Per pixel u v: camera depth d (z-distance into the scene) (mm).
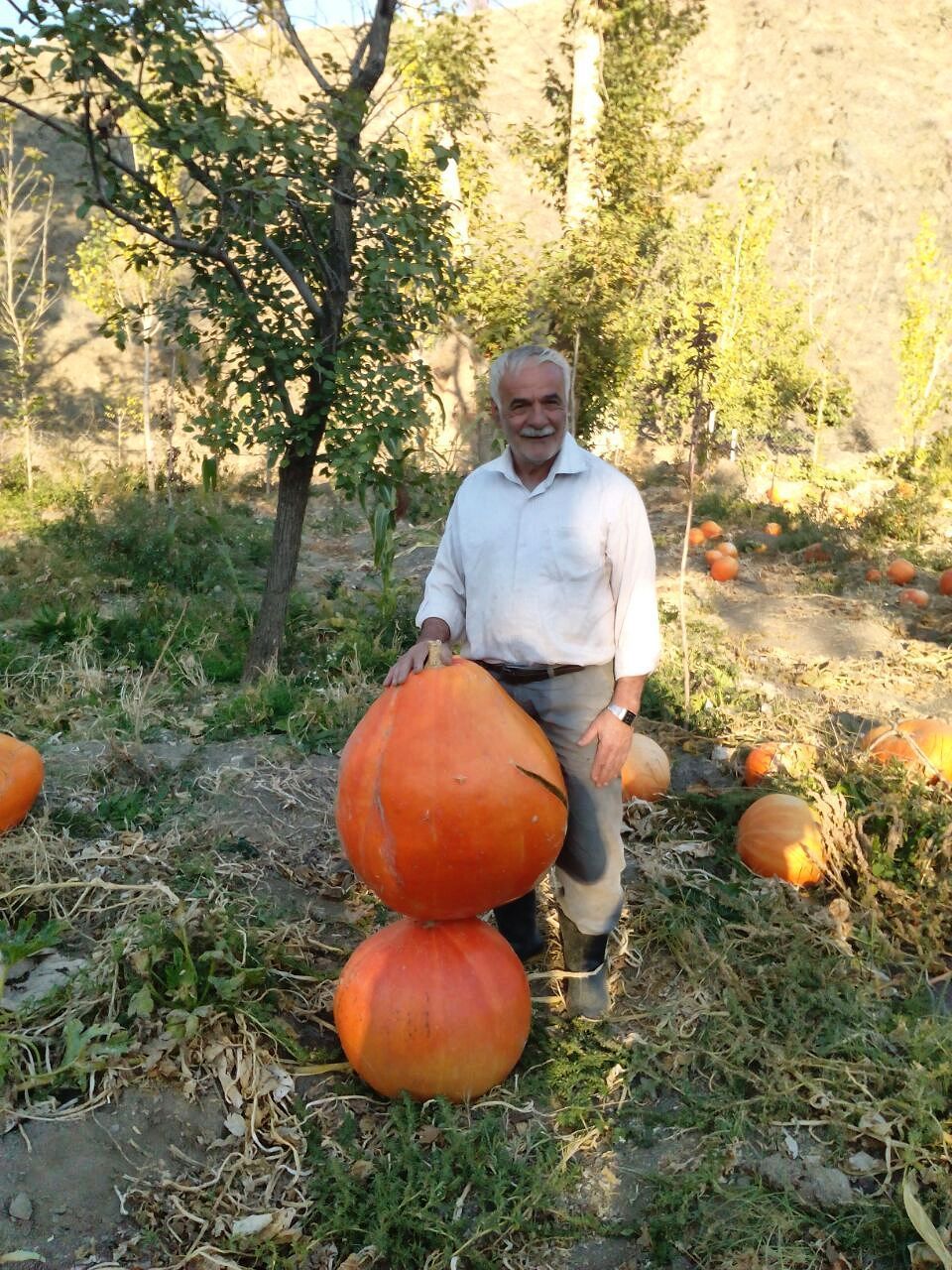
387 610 7684
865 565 11570
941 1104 3023
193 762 5281
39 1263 2561
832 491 15789
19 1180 2734
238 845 4410
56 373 20938
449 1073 2934
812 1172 2857
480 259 12609
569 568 3006
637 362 14297
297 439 6262
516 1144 2945
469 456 16422
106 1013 3191
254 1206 2742
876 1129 2947
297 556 6805
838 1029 3311
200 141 5465
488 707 2834
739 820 4707
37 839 4066
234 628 7555
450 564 3240
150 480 14453
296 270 6090
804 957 3652
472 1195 2811
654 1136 3008
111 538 10227
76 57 5098
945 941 3959
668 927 3781
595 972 3350
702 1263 2629
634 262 12828
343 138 6059
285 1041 3137
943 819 4289
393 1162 2832
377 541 6379
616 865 3221
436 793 2736
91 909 3758
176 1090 2982
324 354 6293
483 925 3119
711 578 10711
